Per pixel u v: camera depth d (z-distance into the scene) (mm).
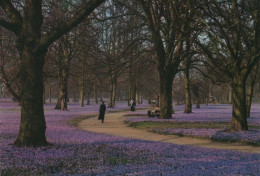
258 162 9062
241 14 16844
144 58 29156
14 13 11531
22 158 9156
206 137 17203
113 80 62438
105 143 12992
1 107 58438
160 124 24297
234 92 18516
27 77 11117
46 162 8766
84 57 26953
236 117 18469
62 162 8859
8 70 25984
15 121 24594
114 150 11250
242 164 8656
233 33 18328
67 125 23031
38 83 11281
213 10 18688
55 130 18406
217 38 17172
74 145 12094
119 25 25406
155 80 64938
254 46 17219
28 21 11172
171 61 28266
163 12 23406
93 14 21734
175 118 29688
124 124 26906
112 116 38406
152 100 89938
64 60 34812
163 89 29000
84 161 9133
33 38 11117
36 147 10922
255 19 16609
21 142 11133
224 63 18438
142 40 26844
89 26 22562
